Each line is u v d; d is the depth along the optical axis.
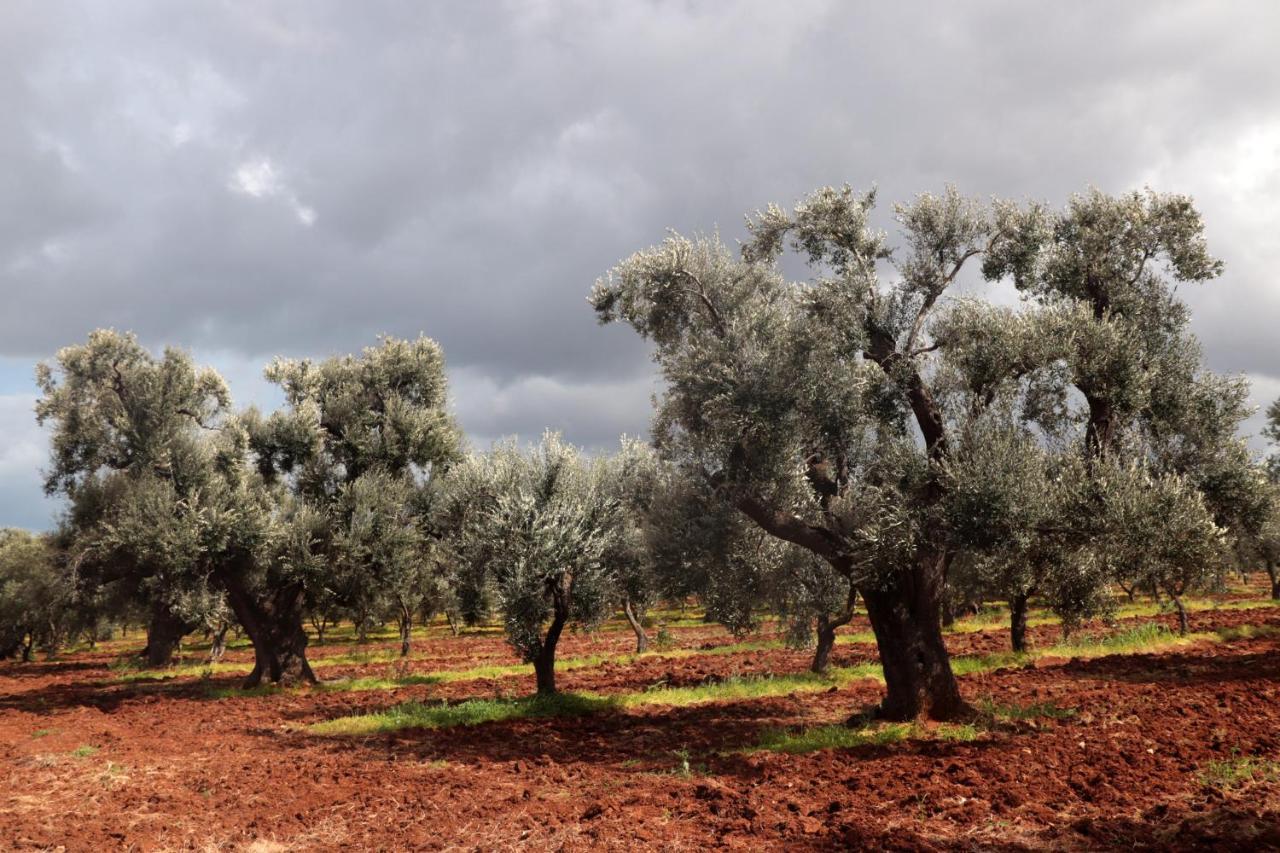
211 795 13.99
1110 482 15.20
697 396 17.16
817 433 17.55
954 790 11.88
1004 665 26.88
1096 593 17.83
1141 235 19.25
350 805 12.92
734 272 19.05
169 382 32.06
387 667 38.03
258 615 31.11
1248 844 8.94
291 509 32.50
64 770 16.39
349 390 34.06
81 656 57.75
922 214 18.33
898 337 17.86
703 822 11.09
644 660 34.88
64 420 32.06
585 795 13.07
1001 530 14.99
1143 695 19.44
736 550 21.56
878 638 18.03
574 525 23.22
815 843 9.88
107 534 30.42
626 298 19.62
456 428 35.59
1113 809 10.66
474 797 13.13
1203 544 14.83
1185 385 18.55
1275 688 19.06
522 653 23.52
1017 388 17.12
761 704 21.80
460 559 25.11
